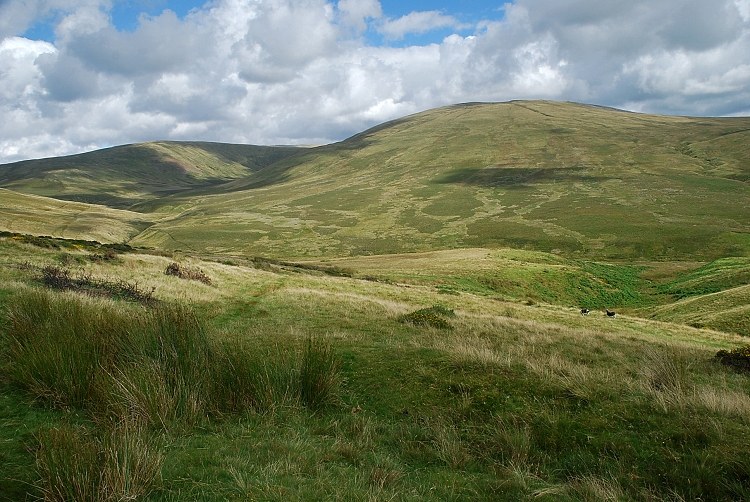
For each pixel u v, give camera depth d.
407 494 5.37
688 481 5.94
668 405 7.66
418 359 10.27
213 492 4.79
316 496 4.89
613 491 5.75
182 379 7.50
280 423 7.36
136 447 5.09
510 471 6.25
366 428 7.36
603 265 66.88
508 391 8.45
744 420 7.26
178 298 19.97
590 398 8.02
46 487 4.48
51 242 27.38
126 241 106.81
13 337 8.67
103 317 9.16
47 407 6.84
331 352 9.29
